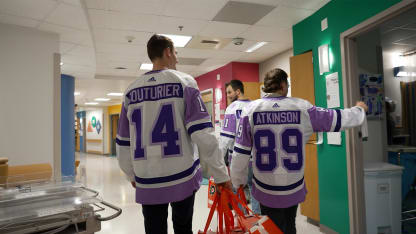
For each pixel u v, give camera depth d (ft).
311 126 5.18
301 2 11.10
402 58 17.21
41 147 13.01
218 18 12.98
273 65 20.38
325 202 10.96
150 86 3.94
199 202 14.98
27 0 10.18
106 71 24.30
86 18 12.02
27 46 12.73
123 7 11.69
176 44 17.16
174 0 11.16
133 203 15.26
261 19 13.05
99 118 56.08
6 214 3.98
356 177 9.53
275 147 5.15
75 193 4.90
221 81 23.30
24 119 12.59
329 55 10.80
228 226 3.76
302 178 5.21
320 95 11.34
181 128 3.84
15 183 5.24
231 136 8.27
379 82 11.85
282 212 5.10
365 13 8.94
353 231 9.48
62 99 22.90
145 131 3.84
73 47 15.84
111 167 33.01
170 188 3.72
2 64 12.08
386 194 9.68
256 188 5.35
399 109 16.92
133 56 19.34
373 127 11.70
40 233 4.00
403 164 13.76
